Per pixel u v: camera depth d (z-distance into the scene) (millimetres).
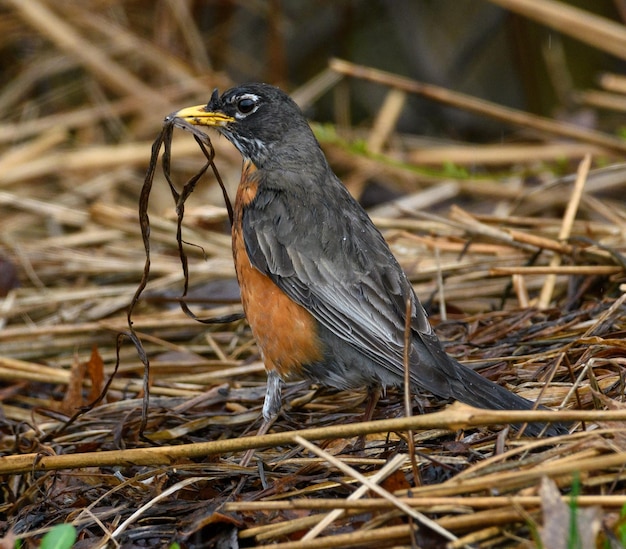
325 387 9422
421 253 11688
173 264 12305
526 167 15922
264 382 10047
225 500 7188
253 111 9445
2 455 8680
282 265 8508
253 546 6723
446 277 11117
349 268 8406
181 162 15953
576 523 5754
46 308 11953
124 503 7559
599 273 10102
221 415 9086
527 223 11734
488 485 6367
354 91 19812
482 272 11062
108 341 11312
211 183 15727
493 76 20000
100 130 17188
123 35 17438
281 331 8547
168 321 11094
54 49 17641
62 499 7859
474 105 14484
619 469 6500
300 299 8438
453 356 9305
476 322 9969
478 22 19547
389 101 17219
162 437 8859
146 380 8289
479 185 14742
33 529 7531
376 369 8258
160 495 7234
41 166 15070
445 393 7555
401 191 15852
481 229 10984
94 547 6949
